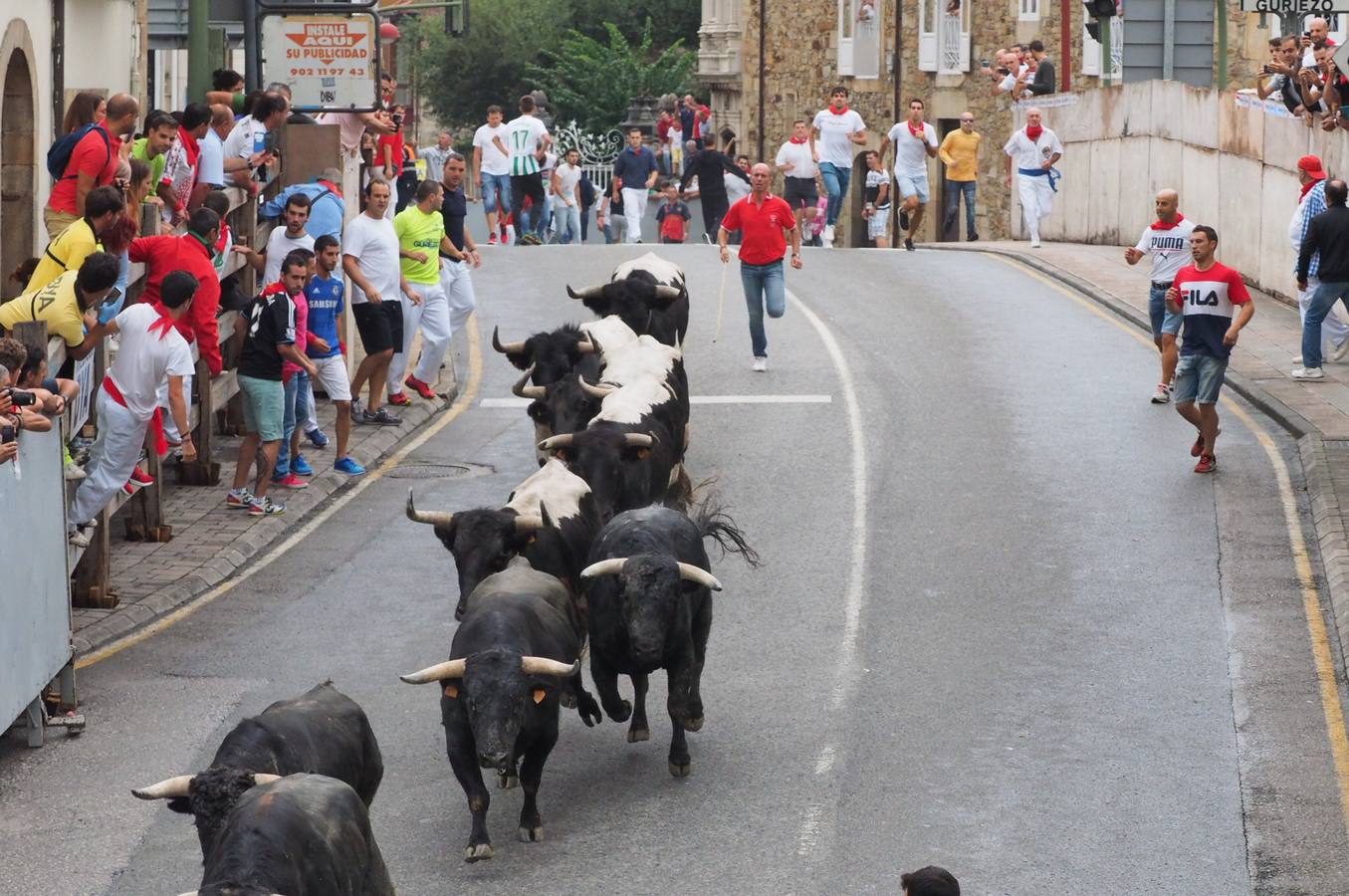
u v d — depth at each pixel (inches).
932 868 317.7
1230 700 519.2
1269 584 613.3
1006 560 642.8
